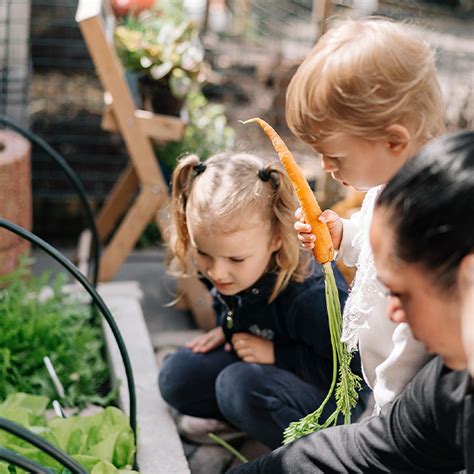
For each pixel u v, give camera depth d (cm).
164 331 284
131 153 278
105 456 172
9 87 373
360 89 135
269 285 192
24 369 227
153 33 277
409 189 101
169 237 210
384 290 145
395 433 121
